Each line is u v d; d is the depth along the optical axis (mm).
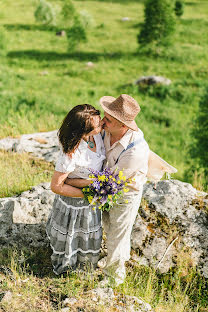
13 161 5914
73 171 2951
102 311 3068
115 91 20328
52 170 5801
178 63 24781
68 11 32062
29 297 3170
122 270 3555
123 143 2926
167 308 3402
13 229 3969
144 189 4715
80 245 3334
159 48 26031
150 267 3867
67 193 2930
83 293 3309
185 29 30984
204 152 9852
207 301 3633
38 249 3844
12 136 7293
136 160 2945
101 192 2861
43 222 4078
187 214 4328
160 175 3658
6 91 17344
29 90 18781
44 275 3523
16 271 3445
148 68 24141
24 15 35875
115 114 2781
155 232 4152
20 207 4164
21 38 29453
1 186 4938
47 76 22297
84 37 26109
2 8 37562
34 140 6945
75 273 3471
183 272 3855
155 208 4402
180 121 16172
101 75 22953
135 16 35500
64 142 2738
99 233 3320
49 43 28797
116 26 32625
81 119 2672
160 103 18609
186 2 40531
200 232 4160
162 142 13414
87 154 2918
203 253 4000
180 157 11141
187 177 7777
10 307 3008
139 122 14562
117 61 25422
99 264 3793
